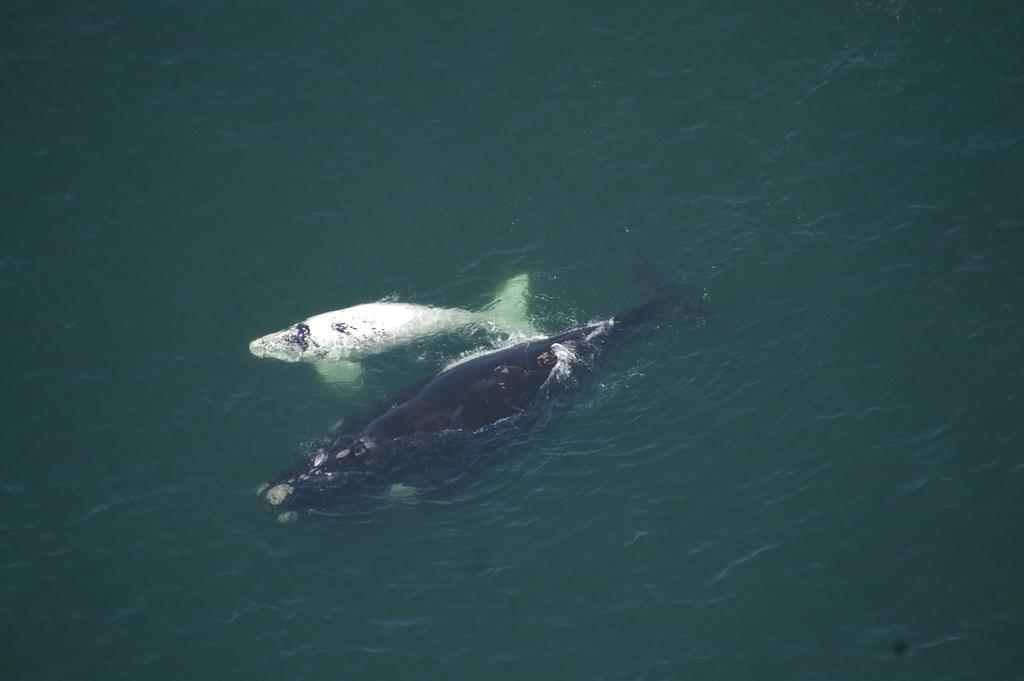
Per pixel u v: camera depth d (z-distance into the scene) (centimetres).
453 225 13838
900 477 10906
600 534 10712
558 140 14550
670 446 11394
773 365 12025
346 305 13012
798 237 13250
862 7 15300
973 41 14750
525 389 11688
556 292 13025
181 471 11394
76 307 12988
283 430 11769
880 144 13988
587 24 15662
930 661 9538
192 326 12850
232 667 9800
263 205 14075
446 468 11175
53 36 15575
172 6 15925
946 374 11712
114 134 14662
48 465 11412
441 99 15062
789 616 9981
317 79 15262
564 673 9700
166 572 10525
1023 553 10200
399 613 10175
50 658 9812
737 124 14488
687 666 9694
